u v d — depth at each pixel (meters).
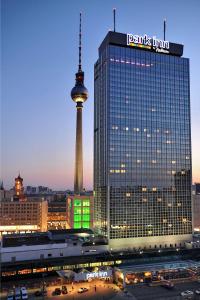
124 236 192.50
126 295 130.62
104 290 138.00
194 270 157.50
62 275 148.25
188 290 136.62
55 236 189.25
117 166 197.50
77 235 195.38
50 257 166.50
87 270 155.62
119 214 193.50
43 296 127.81
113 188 194.75
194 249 193.25
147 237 197.62
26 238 191.12
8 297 123.38
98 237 194.75
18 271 155.00
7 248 158.62
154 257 183.00
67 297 128.50
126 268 152.38
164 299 125.94
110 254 176.88
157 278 150.12
